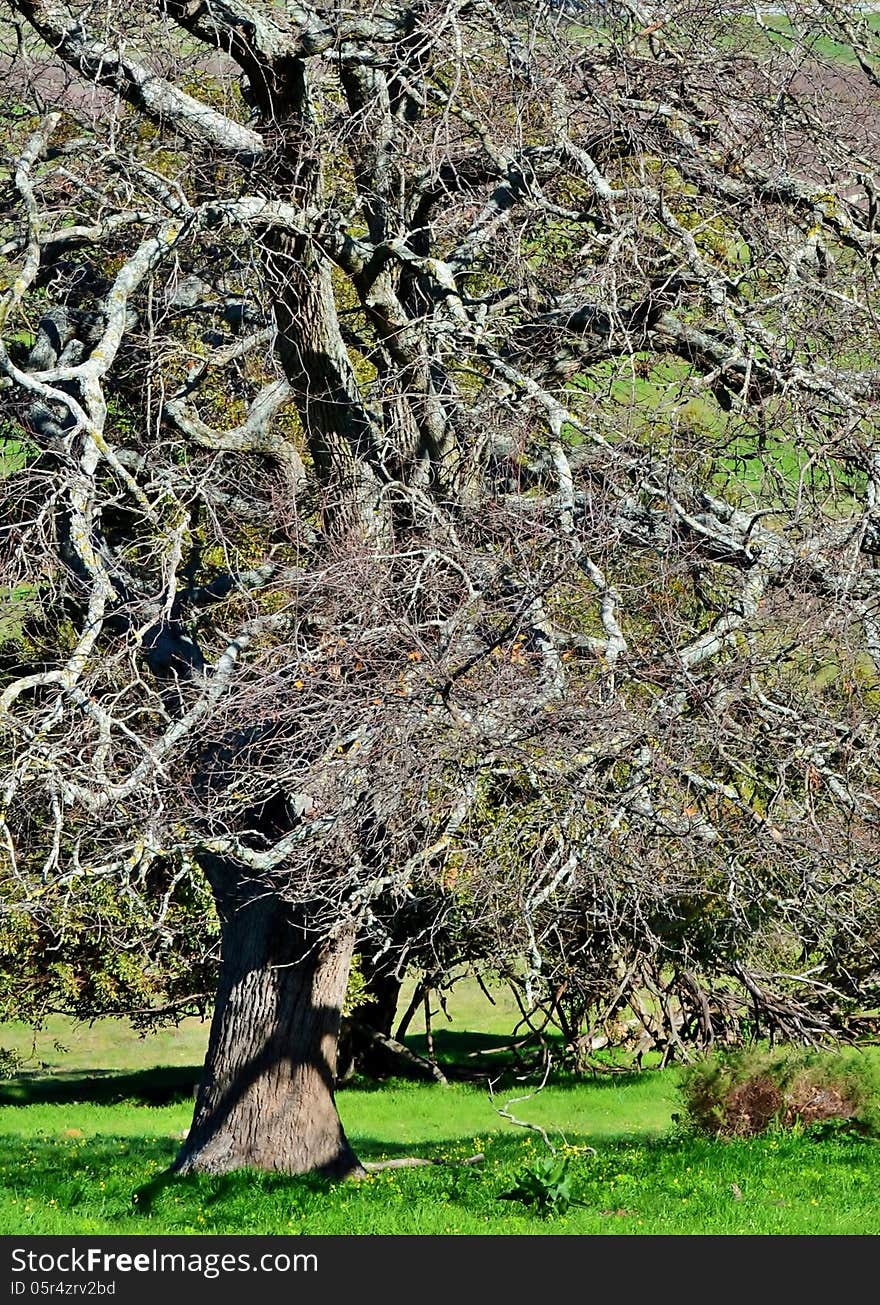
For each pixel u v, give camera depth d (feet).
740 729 74.13
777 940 96.78
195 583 111.04
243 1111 109.19
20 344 102.68
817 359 87.35
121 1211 98.53
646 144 89.10
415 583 72.38
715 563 80.48
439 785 70.54
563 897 72.69
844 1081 121.80
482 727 66.64
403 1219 92.27
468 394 92.84
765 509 80.94
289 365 98.84
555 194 98.63
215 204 87.30
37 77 94.27
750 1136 121.70
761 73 93.71
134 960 181.16
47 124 90.58
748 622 75.46
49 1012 197.36
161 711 78.02
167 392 100.07
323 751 73.46
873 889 79.82
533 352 94.99
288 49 91.09
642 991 203.82
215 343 108.27
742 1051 127.03
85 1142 150.51
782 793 72.49
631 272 90.38
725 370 87.51
